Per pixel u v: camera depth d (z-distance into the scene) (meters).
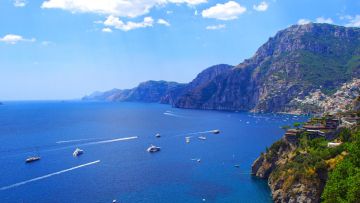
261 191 153.88
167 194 149.50
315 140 163.62
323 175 131.75
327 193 107.75
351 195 92.94
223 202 141.00
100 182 166.12
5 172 183.12
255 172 180.88
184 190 155.25
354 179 98.38
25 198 142.88
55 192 150.50
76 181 167.38
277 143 178.62
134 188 157.25
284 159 166.88
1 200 140.75
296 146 170.75
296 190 134.00
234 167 196.75
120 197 145.00
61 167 194.62
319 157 140.00
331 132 173.62
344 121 190.88
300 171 138.50
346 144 138.62
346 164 114.12
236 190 155.38
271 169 171.75
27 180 168.38
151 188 157.38
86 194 148.12
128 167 196.88
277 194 141.38
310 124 199.88
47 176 176.00
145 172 185.75
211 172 186.00
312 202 127.69
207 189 156.75
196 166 199.62
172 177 176.00
